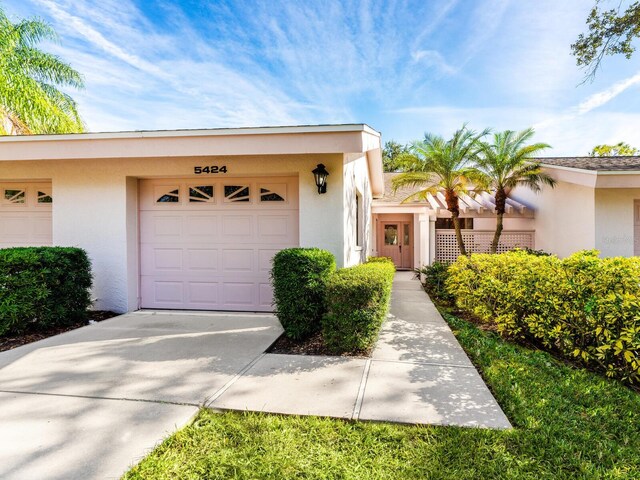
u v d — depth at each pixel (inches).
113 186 259.1
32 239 279.4
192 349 181.6
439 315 267.0
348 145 218.5
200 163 255.6
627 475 89.8
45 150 234.7
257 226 263.0
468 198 568.4
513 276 212.2
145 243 272.2
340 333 176.6
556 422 113.3
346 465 93.2
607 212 369.4
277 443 102.3
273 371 153.5
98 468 90.6
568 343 171.5
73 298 226.4
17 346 187.5
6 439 102.2
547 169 420.5
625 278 158.9
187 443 101.8
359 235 378.9
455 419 114.0
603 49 307.9
